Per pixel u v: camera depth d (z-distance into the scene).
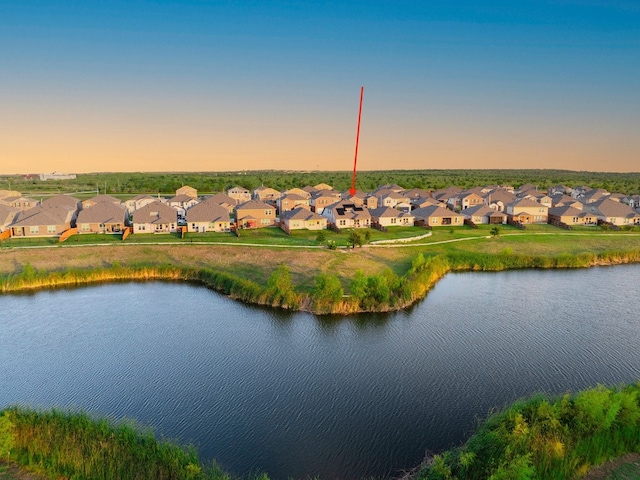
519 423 31.80
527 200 140.00
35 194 199.25
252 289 69.56
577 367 48.50
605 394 33.75
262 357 50.88
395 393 43.03
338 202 135.38
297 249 95.06
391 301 66.88
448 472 28.52
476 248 103.69
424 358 50.69
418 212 135.62
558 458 30.17
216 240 102.12
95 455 30.64
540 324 61.25
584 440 31.59
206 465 32.66
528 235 115.94
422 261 82.25
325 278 66.69
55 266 82.81
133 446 31.22
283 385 44.56
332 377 46.22
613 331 58.88
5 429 31.06
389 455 34.12
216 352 52.09
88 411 39.69
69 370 47.56
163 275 81.50
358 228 123.50
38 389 43.62
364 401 41.62
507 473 26.77
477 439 31.89
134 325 59.88
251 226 120.62
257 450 34.66
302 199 145.25
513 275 86.69
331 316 63.66
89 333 57.19
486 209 135.25
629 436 32.31
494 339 56.06
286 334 57.41
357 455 34.12
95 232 108.88
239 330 58.50
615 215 133.12
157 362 49.47
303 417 39.06
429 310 66.69
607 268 92.25
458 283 81.12
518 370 47.69
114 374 46.72
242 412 39.81
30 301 68.69
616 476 29.66
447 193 177.50
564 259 93.06
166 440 33.69
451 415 39.34
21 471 30.02
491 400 41.72
